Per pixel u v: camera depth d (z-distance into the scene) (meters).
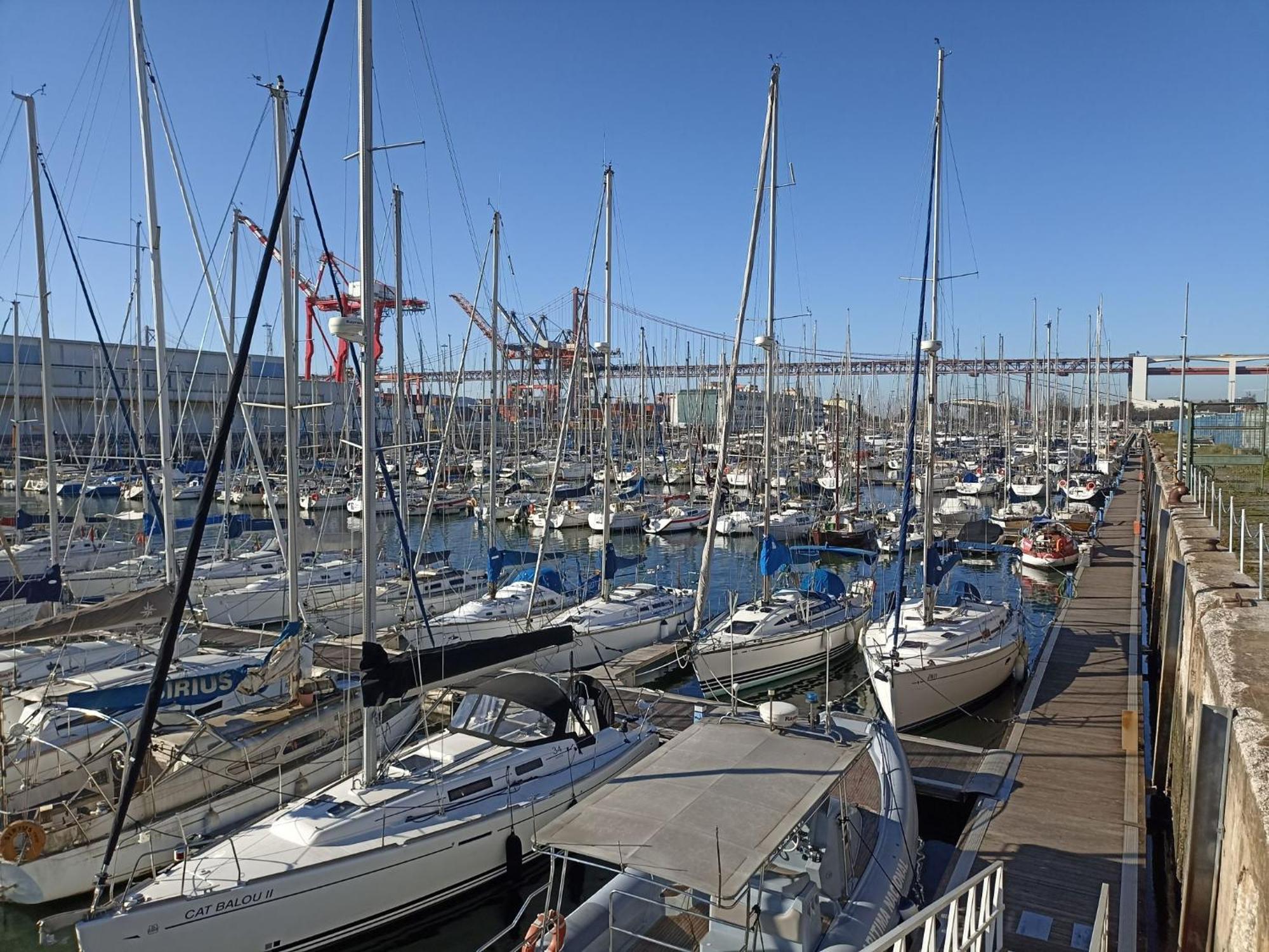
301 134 10.55
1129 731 14.70
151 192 18.64
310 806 11.02
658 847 7.18
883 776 10.97
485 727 12.66
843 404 86.56
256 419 61.09
